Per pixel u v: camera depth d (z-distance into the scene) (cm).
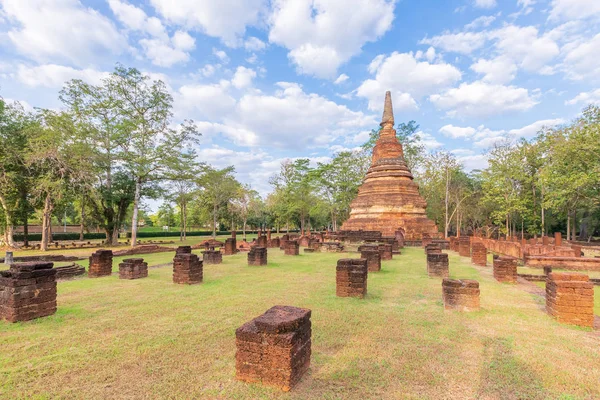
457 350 545
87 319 711
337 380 447
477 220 5256
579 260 1518
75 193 2831
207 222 6438
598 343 580
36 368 483
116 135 3052
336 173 4959
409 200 3384
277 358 424
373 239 2545
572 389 430
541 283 1202
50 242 3478
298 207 5088
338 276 916
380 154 3700
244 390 420
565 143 3095
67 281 1188
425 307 802
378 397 408
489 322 689
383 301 861
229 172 4850
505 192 3997
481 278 1232
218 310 777
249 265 1611
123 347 557
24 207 2991
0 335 613
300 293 956
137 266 1262
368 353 531
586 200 3397
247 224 7244
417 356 521
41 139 2647
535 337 605
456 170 4678
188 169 3162
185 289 1026
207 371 472
